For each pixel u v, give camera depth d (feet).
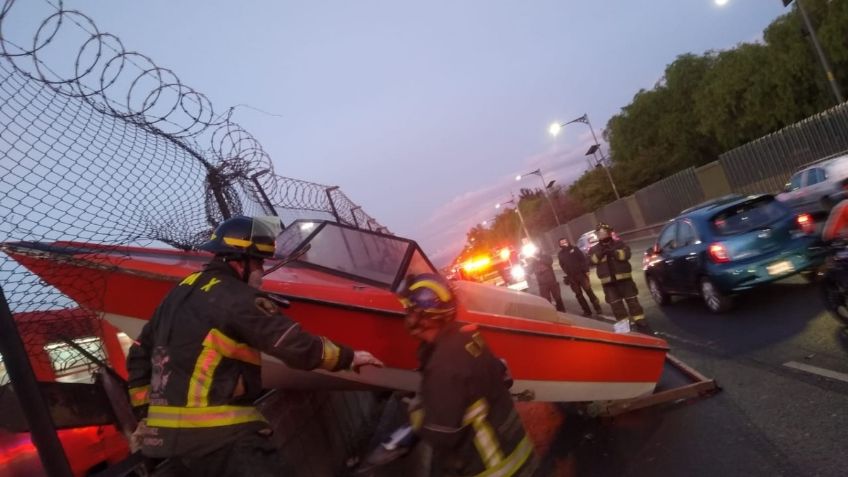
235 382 7.84
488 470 7.54
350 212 36.32
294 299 11.68
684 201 104.47
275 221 9.30
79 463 12.02
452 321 8.13
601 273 30.01
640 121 162.71
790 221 28.55
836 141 66.80
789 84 108.17
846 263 20.12
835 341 20.42
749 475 13.05
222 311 7.67
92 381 10.59
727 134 127.85
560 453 17.29
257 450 8.00
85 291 10.30
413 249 15.78
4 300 7.30
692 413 17.47
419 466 11.41
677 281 33.53
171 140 11.71
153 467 8.34
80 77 9.15
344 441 13.19
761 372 19.60
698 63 145.59
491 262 57.82
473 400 7.57
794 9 103.04
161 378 7.74
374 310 12.45
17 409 8.71
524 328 14.32
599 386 16.26
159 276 10.94
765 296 30.55
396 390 13.17
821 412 15.15
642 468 14.84
